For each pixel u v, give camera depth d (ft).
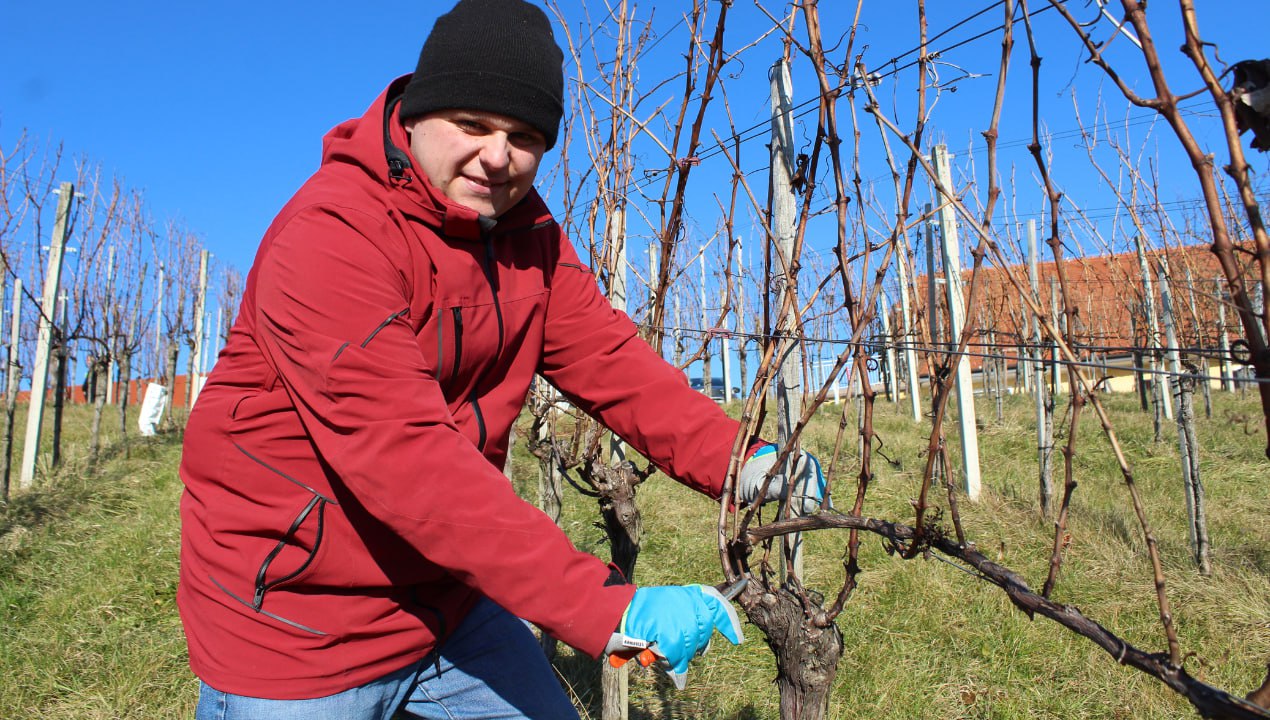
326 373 3.93
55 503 20.92
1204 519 15.21
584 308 5.51
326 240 4.14
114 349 38.17
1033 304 3.80
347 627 4.56
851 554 4.67
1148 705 10.49
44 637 12.76
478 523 3.87
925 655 11.92
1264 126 2.84
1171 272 17.25
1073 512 18.30
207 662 4.55
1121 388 56.54
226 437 4.43
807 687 4.73
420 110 4.33
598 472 9.20
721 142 5.23
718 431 5.23
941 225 19.99
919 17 4.33
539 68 4.39
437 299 4.55
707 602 4.03
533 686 5.22
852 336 4.61
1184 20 2.88
